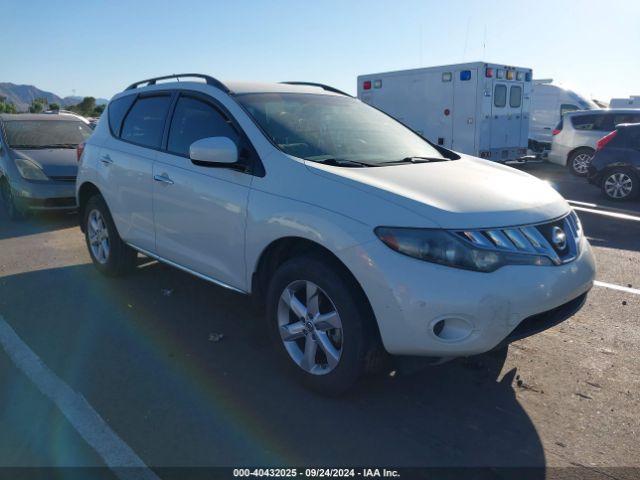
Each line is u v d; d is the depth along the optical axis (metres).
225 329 4.47
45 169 8.29
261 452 2.95
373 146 4.24
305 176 3.45
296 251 3.67
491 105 13.80
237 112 4.03
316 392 3.49
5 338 4.27
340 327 3.24
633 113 13.79
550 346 4.20
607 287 5.61
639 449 2.99
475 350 2.94
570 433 3.13
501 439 3.08
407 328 2.95
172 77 4.90
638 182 10.55
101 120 5.68
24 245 7.13
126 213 4.98
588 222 8.83
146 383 3.63
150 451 2.95
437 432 3.14
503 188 3.45
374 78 15.64
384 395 3.51
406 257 2.95
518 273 2.98
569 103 17.69
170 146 4.53
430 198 3.13
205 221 4.04
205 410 3.33
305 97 4.55
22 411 3.30
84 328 4.46
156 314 4.75
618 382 3.68
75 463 2.85
